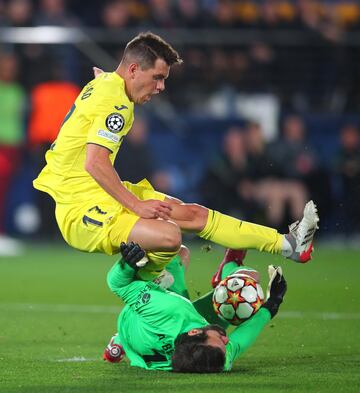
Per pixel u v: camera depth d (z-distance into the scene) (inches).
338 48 2645.2
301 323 1218.6
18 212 2554.1
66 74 2544.3
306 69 2657.5
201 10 2647.6
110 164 921.5
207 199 2432.3
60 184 951.6
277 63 2664.9
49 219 2551.7
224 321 919.7
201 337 840.9
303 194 2404.0
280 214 2406.5
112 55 2596.0
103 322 1267.2
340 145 2513.5
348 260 2113.7
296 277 1793.8
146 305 866.8
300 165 2405.3
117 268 879.1
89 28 2628.0
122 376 836.0
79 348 1040.8
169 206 922.7
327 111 2623.0
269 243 969.5
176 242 909.8
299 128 2436.0
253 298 900.6
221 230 965.8
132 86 946.1
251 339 878.4
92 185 948.0
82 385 792.9
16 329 1198.3
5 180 2492.6
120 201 917.2
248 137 2425.0
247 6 2662.4
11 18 2541.8
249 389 769.6
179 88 2652.6
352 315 1298.0
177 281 959.0
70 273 1939.0
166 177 2465.6
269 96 2598.4
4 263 2139.5
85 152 946.1
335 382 807.1
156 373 851.4
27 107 2493.8
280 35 2632.9
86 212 941.2
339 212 2455.7
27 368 892.6
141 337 873.5
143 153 2439.7
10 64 2466.8
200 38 2632.9
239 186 2418.8
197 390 764.0
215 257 2226.9
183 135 2573.8
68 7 2682.1
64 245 2556.6
